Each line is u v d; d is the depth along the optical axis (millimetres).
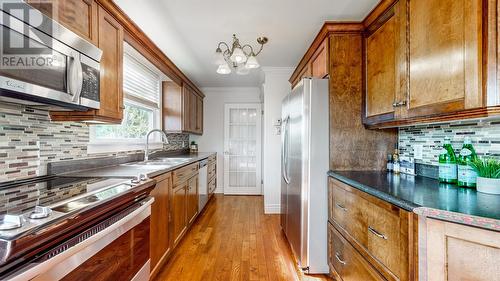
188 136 5430
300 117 2207
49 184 1364
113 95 1833
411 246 1068
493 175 1250
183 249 2623
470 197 1171
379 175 1885
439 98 1213
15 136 1437
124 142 2688
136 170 1983
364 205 1483
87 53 1456
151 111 3525
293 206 2441
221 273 2158
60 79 1250
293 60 3488
